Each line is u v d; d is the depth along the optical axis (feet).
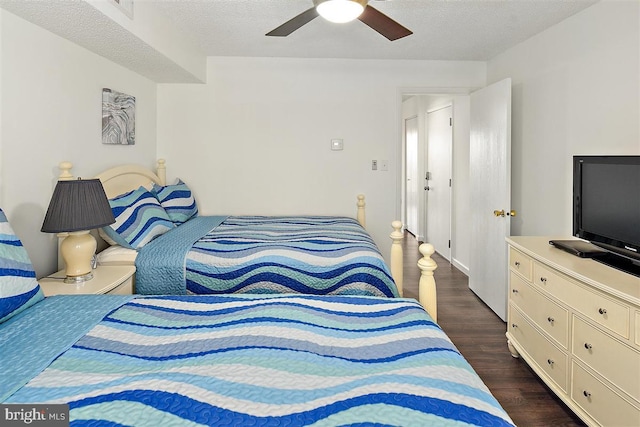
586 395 5.83
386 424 2.55
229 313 4.50
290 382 3.05
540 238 8.55
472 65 12.82
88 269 6.43
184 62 10.37
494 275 10.88
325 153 12.85
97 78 8.84
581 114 8.38
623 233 6.19
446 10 8.54
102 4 6.32
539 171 9.89
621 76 7.30
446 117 16.33
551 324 6.75
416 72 12.75
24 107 6.58
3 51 6.13
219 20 9.21
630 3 7.07
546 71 9.61
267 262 7.27
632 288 5.20
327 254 7.47
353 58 12.57
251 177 12.77
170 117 12.47
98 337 3.91
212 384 3.02
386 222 13.08
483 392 2.97
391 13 8.74
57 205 5.95
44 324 4.20
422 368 3.25
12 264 4.47
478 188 11.95
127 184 9.76
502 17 8.89
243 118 12.62
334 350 3.60
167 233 9.06
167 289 7.20
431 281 5.24
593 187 6.88
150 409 2.71
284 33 7.13
